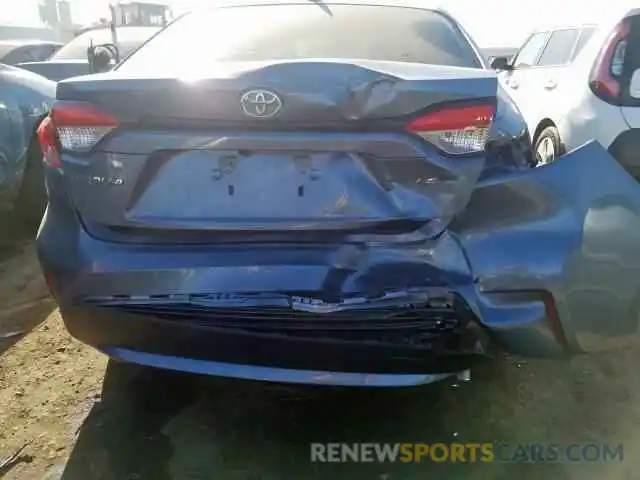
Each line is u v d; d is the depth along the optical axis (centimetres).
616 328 214
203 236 204
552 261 204
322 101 194
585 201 208
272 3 311
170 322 209
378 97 195
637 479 216
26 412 256
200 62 268
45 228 222
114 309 212
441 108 197
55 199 219
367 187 199
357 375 213
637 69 397
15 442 238
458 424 246
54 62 692
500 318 204
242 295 203
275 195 200
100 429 246
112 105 202
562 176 209
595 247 207
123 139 202
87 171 207
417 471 222
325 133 195
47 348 308
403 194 199
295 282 200
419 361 210
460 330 206
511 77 648
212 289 202
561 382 269
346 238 201
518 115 230
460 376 222
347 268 200
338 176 199
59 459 229
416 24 295
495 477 219
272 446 236
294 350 208
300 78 195
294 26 291
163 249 205
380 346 206
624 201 212
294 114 195
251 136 196
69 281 214
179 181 202
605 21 435
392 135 196
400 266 200
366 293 202
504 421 247
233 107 196
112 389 272
